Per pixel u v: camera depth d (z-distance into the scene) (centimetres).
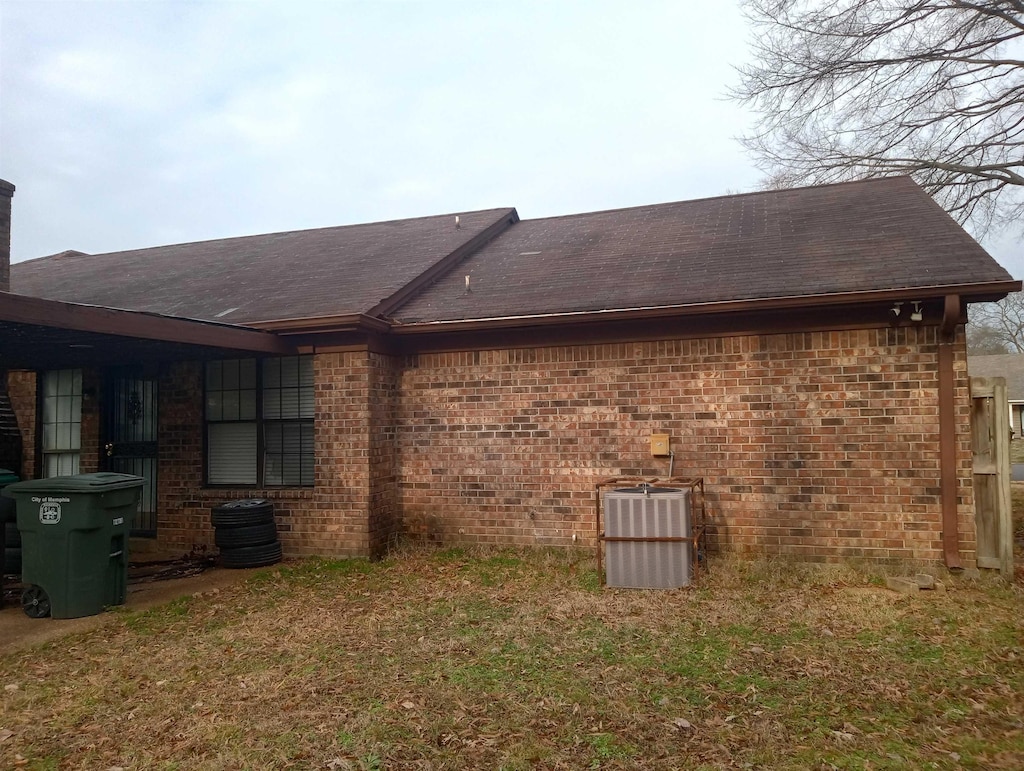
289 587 765
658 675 489
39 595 667
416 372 946
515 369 905
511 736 405
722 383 823
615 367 864
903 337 766
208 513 986
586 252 1098
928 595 671
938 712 424
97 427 1098
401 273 1046
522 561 845
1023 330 4616
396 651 551
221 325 798
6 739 417
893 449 766
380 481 913
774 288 789
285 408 972
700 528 816
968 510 743
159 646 580
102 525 675
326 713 439
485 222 1347
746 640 555
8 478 911
